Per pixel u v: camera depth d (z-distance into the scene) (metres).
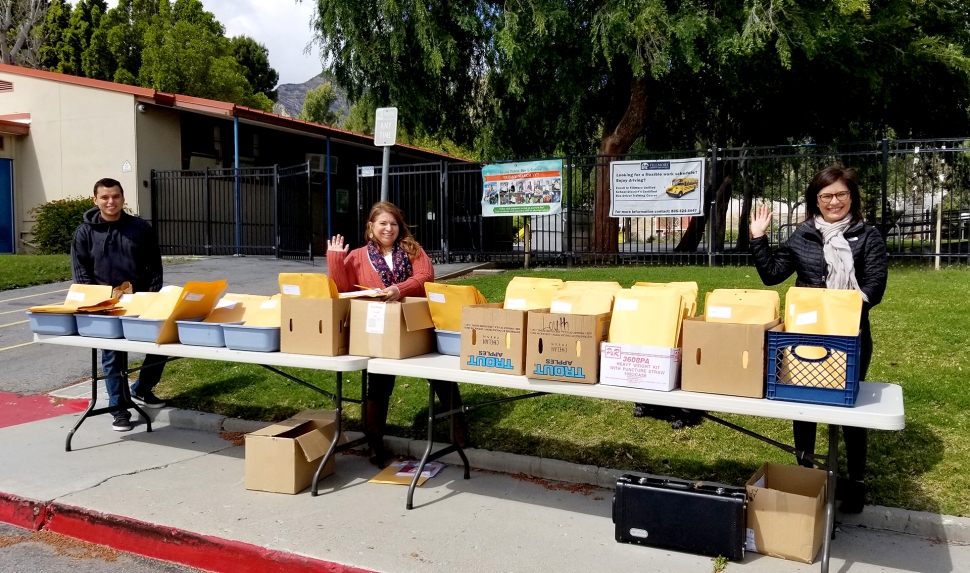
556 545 3.38
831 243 3.46
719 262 12.01
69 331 4.81
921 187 12.15
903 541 3.41
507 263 13.13
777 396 2.92
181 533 3.50
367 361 3.82
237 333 4.11
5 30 28.12
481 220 12.92
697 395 3.01
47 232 14.67
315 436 4.21
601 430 4.73
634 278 9.36
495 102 15.35
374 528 3.56
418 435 4.93
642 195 11.20
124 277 5.28
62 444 5.04
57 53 30.09
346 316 4.00
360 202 13.95
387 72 13.77
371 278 4.51
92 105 15.14
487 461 4.54
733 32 11.06
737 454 4.30
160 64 26.17
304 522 3.63
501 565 3.15
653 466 4.25
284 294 4.10
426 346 4.05
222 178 14.91
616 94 15.16
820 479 3.42
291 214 17.25
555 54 12.40
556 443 4.64
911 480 3.84
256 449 4.11
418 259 4.57
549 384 3.29
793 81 14.20
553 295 3.78
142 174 14.88
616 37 11.45
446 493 4.10
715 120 16.61
